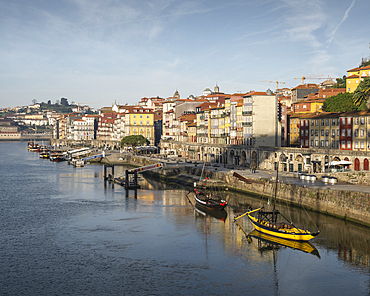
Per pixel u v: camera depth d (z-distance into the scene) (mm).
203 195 101938
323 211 81125
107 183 142250
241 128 157250
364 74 170500
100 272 54969
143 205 99688
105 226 78625
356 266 56094
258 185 105375
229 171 128625
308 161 118125
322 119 135125
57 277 53375
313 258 59312
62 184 139375
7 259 59875
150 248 64812
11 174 171875
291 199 91688
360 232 69688
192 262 58625
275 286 50375
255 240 69062
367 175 89938
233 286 50438
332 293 48500
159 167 153875
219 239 69562
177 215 88125
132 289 49719
